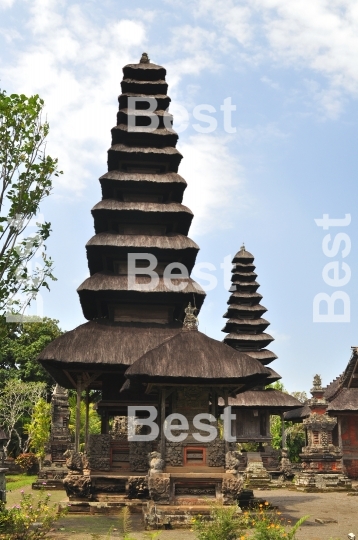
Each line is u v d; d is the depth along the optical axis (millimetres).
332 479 34750
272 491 34625
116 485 21031
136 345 23125
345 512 22766
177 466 18500
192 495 18203
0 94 16328
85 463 20938
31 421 52062
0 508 14828
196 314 26906
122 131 28016
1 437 17625
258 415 43031
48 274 16469
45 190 16609
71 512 19750
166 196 28266
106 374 25562
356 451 42031
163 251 26156
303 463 36469
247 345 48719
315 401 37625
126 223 27391
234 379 18500
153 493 17750
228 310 49844
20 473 46031
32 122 16406
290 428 56312
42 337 60031
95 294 25156
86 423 25562
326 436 36375
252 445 52906
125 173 27609
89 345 22641
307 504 26016
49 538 14805
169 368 18375
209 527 12672
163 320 26109
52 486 32344
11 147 16266
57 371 23781
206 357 18953
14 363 60938
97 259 26859
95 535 13555
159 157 28188
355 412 41500
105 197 28156
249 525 15852
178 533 16016
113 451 21969
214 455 18703
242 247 53031
